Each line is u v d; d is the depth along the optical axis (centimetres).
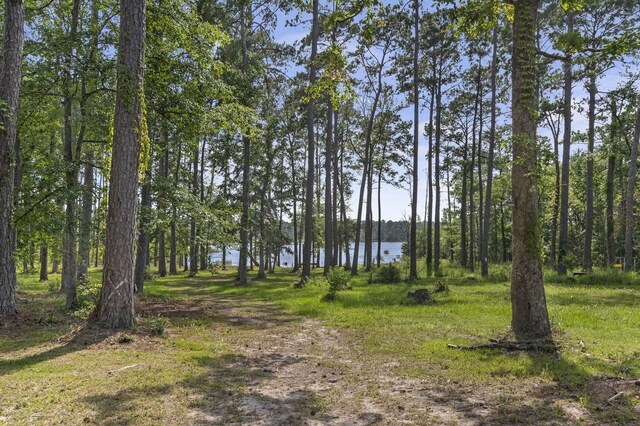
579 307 1235
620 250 4050
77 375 582
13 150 1019
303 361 719
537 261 828
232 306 1448
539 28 2269
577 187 4112
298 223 4888
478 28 1009
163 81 1284
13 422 420
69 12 1323
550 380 577
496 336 855
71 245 1166
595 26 2233
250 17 2361
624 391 503
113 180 921
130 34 930
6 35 994
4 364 637
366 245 3722
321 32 2397
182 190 1307
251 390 554
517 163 809
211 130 1402
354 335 935
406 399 521
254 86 2156
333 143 3791
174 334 922
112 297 906
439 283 1753
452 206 5600
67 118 1174
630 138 2822
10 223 1028
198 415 459
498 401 504
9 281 1027
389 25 2755
